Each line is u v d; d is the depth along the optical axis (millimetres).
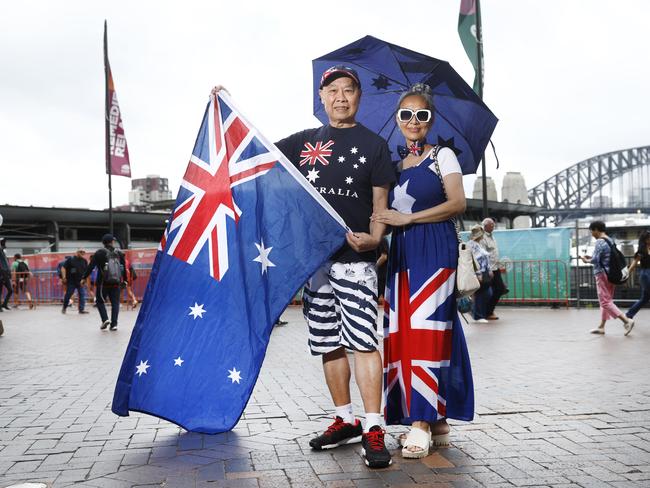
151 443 3523
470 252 3346
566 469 2938
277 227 3465
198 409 3469
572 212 108438
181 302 3586
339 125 3516
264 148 3584
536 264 15234
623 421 3859
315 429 3805
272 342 9016
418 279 3273
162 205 58750
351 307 3291
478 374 5781
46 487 2783
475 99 3602
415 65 3645
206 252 3602
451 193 3328
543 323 11258
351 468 3010
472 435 3578
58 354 7996
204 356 3508
